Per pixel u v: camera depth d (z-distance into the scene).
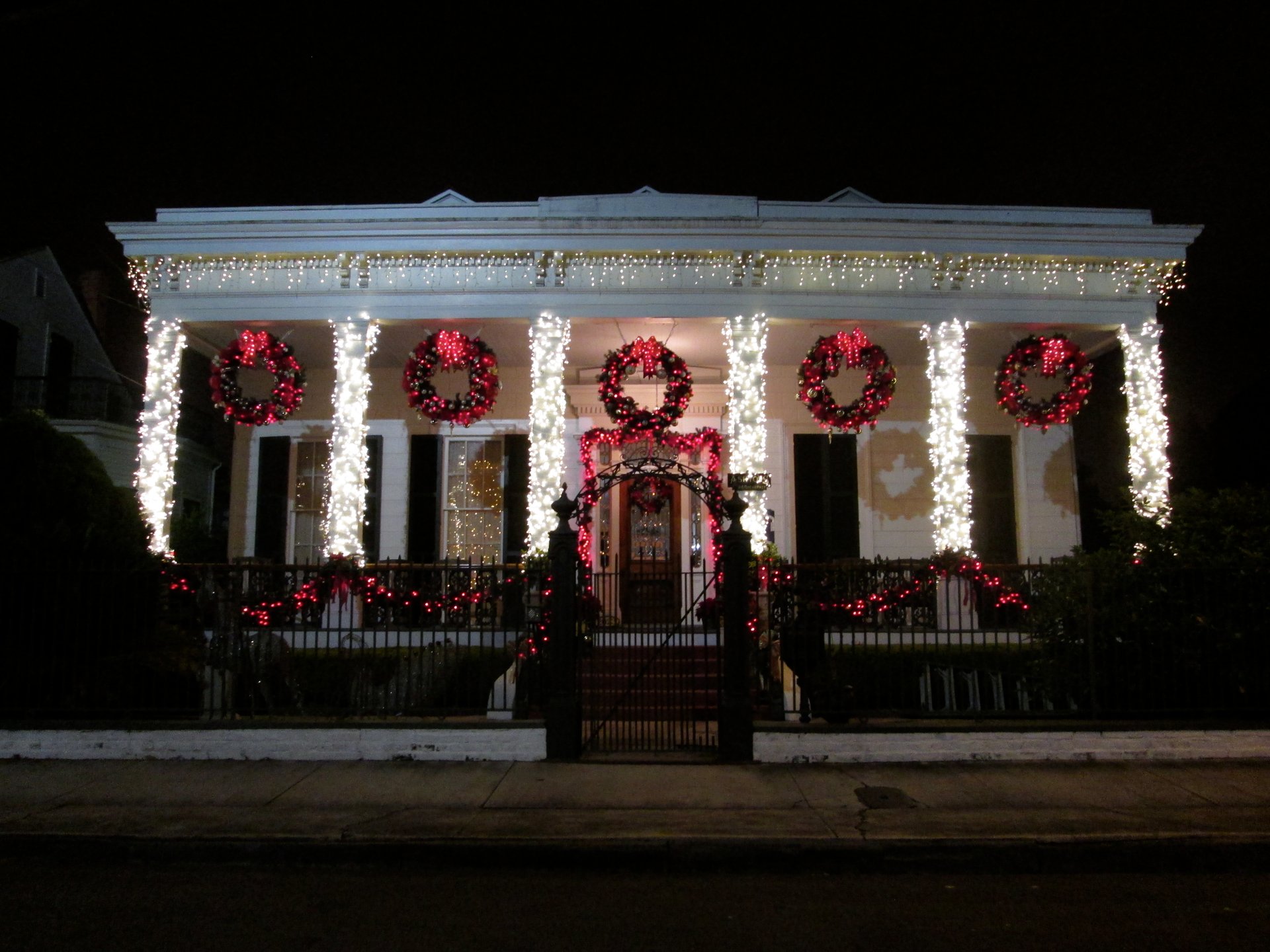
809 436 16.47
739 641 9.28
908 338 14.93
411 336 14.80
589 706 11.10
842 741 9.09
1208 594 9.56
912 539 16.19
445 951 5.09
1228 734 9.13
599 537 15.79
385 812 7.50
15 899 5.94
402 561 11.88
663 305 13.45
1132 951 5.11
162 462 13.36
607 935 5.34
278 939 5.25
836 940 5.27
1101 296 13.72
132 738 9.16
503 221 13.09
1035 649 10.45
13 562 9.72
